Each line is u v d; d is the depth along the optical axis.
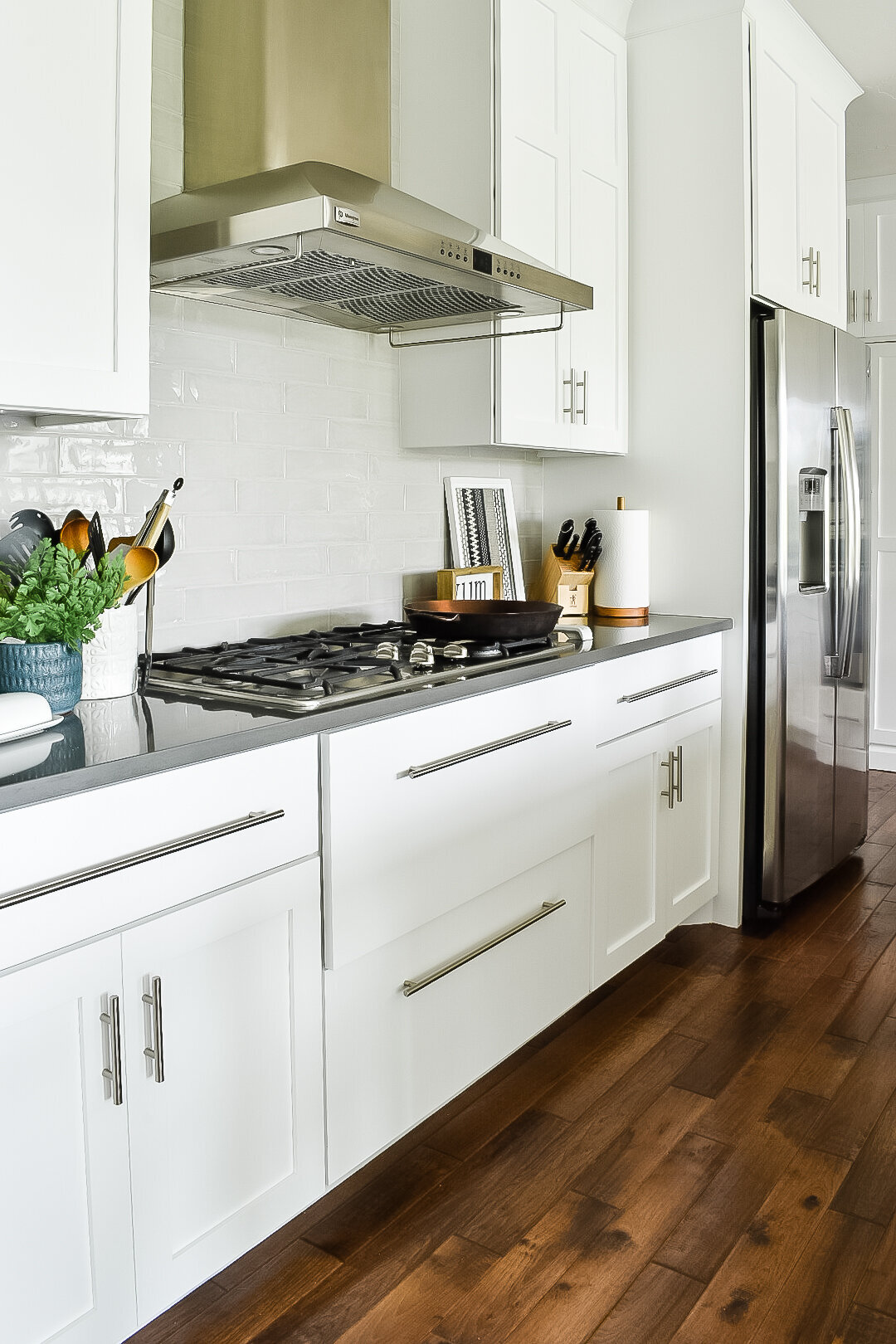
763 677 3.17
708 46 3.04
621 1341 1.57
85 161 1.58
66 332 1.58
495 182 2.55
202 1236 1.55
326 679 1.85
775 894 3.20
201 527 2.25
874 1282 1.68
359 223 1.79
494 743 2.10
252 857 1.58
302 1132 1.72
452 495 2.97
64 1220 1.35
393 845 1.86
